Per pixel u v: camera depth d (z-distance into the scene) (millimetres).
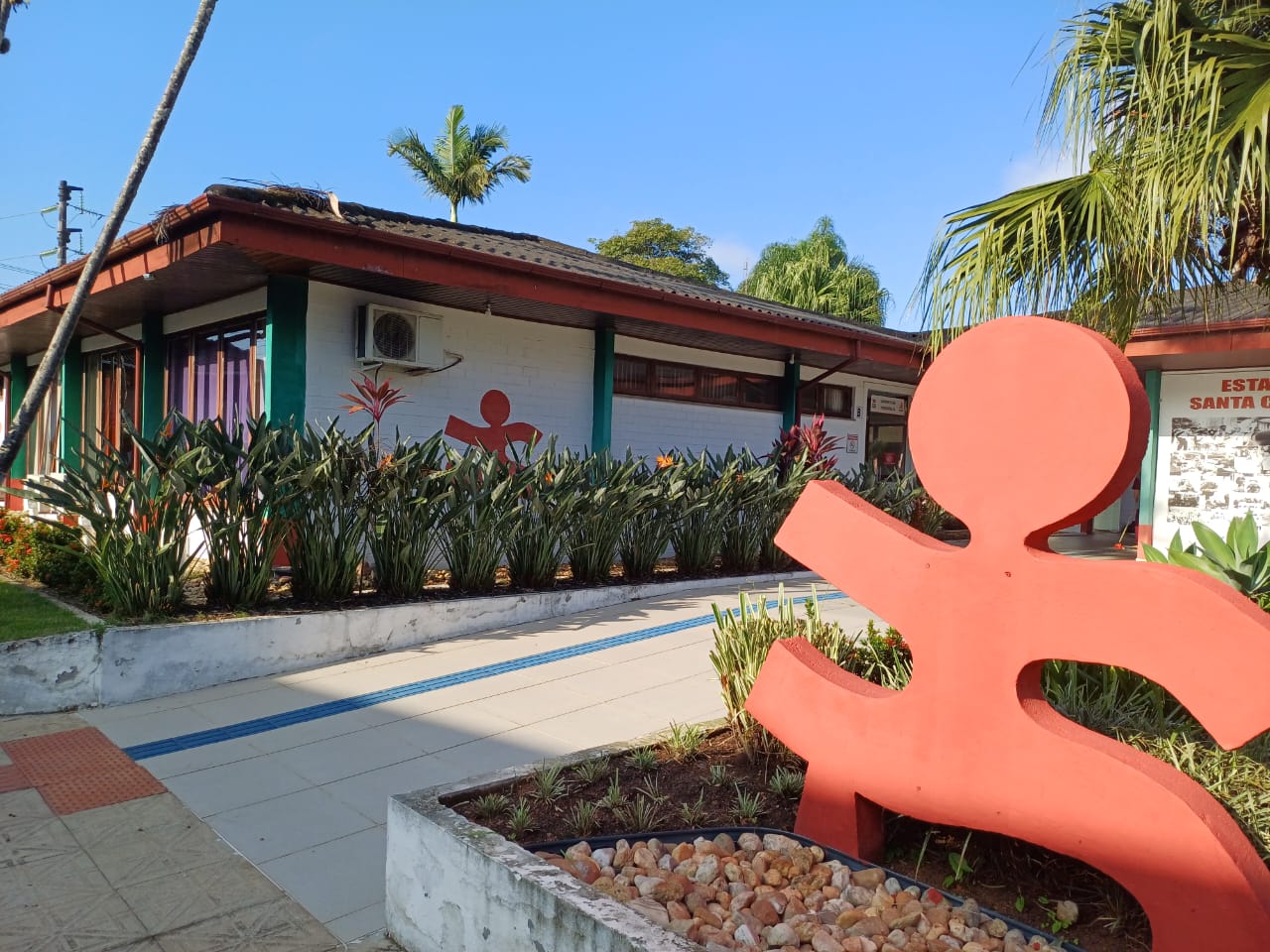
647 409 11023
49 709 5254
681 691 5352
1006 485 2678
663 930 2191
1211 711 2230
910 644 2875
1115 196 4723
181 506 6207
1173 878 2266
